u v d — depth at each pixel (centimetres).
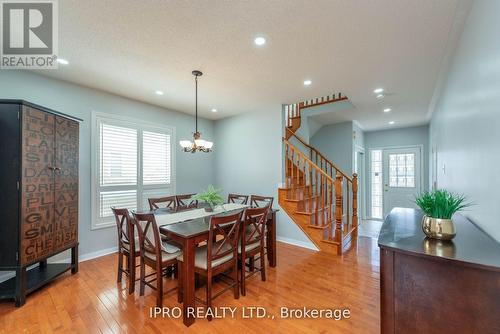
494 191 133
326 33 201
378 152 632
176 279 271
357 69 271
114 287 249
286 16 179
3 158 219
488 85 141
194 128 494
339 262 316
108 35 206
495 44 129
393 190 607
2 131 219
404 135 594
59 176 265
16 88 273
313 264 310
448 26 191
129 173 381
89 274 280
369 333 178
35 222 234
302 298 227
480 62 155
